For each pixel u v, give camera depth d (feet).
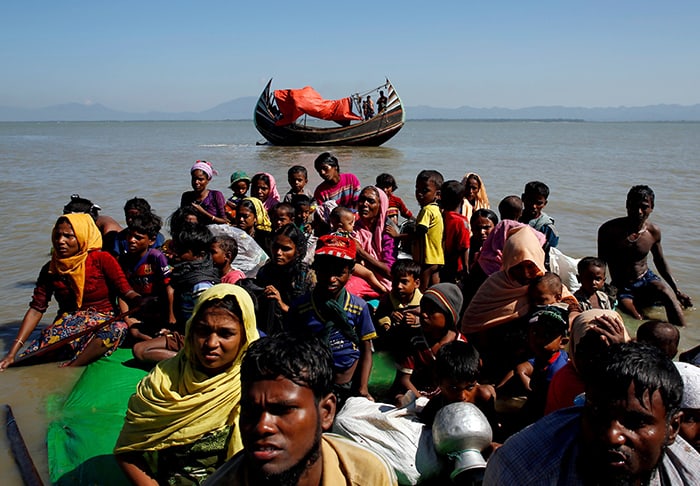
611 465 7.04
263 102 136.15
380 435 13.35
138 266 20.84
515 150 148.05
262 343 7.14
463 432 12.15
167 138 238.48
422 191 25.62
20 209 48.34
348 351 16.10
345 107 128.57
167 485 12.18
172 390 11.75
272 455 6.75
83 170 84.33
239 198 31.99
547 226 25.29
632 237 25.73
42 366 19.27
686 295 26.35
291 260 19.04
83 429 15.01
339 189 30.42
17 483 12.59
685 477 7.92
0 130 416.46
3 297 26.96
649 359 7.07
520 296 18.03
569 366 13.67
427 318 16.25
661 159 113.91
